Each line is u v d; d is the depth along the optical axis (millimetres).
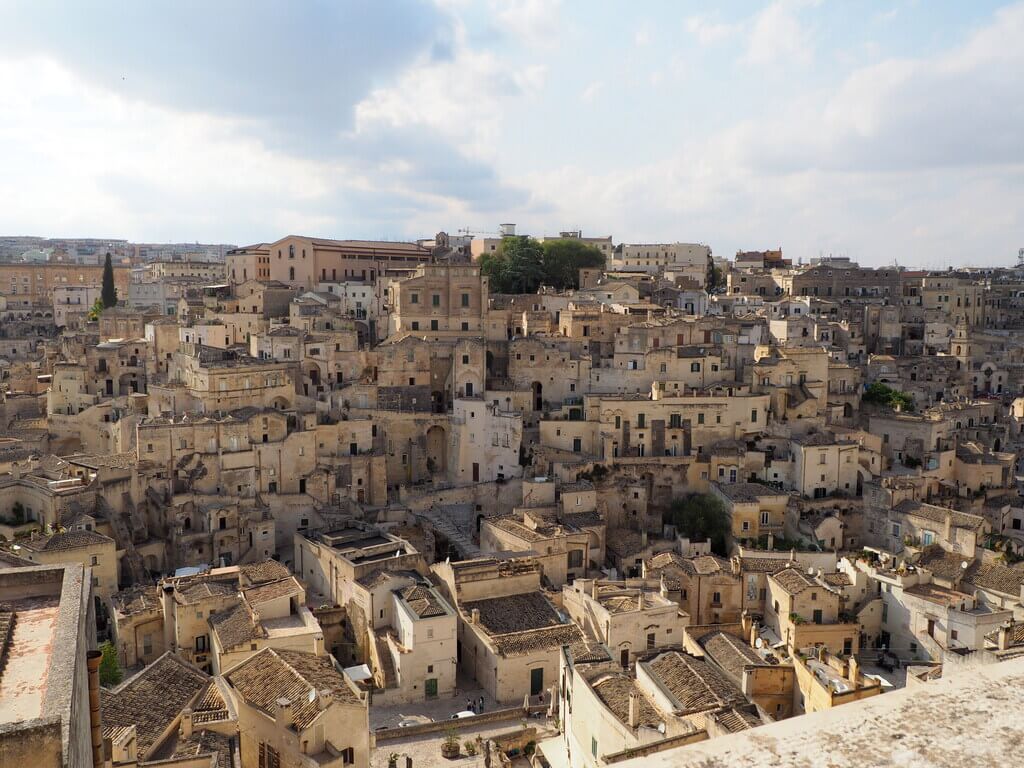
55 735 15828
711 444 156125
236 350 164875
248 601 98312
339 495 142250
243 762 73938
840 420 170375
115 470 125938
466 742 84812
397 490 156000
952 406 178375
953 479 153875
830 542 136000
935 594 103375
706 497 145625
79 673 20500
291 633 93875
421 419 158250
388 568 111125
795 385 165125
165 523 127812
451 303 178625
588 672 75188
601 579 123938
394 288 182875
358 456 147625
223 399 144625
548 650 99750
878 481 142875
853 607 108688
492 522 132125
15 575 26125
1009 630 87375
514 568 112562
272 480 139875
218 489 135375
